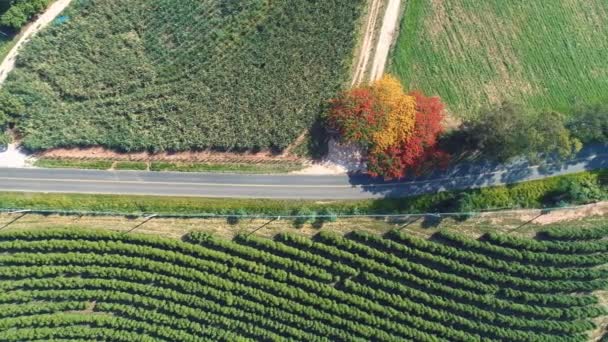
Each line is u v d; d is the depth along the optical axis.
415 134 43.81
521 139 41.50
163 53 46.78
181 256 44.38
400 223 45.81
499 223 45.84
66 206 45.06
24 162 45.72
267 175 46.34
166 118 46.16
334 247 44.84
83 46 46.41
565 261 44.44
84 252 44.41
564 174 46.66
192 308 44.31
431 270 44.56
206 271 44.53
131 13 46.91
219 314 44.25
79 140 45.59
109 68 46.41
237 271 44.31
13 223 44.78
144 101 46.44
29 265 44.06
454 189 46.31
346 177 46.38
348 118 43.72
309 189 46.25
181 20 47.19
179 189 46.06
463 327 44.25
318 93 46.84
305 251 44.84
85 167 45.97
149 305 44.19
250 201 46.00
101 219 45.31
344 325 43.88
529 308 44.12
